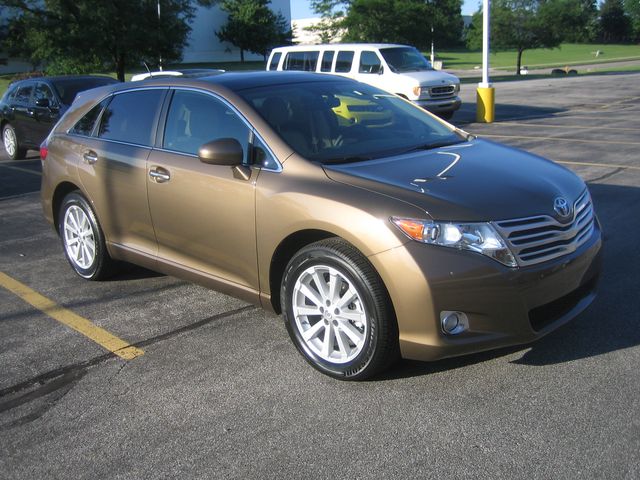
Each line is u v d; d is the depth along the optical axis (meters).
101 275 5.41
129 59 34.00
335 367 3.65
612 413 3.21
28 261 6.26
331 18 39.56
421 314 3.27
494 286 3.28
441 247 3.26
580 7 47.81
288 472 2.91
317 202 3.60
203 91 4.49
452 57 75.00
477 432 3.12
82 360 4.09
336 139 4.20
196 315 4.73
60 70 35.66
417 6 37.50
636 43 115.44
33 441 3.24
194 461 3.02
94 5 31.86
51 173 5.63
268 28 80.69
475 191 3.53
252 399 3.53
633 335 4.03
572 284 3.61
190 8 36.03
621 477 2.74
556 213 3.55
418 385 3.57
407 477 2.83
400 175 3.71
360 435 3.15
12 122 13.01
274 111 4.21
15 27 35.25
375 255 3.34
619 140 12.38
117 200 4.95
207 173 4.22
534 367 3.70
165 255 4.72
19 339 4.44
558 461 2.87
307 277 3.73
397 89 16.80
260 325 4.50
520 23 46.31
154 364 3.99
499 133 14.45
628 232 6.21
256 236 3.96
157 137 4.71
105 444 3.18
